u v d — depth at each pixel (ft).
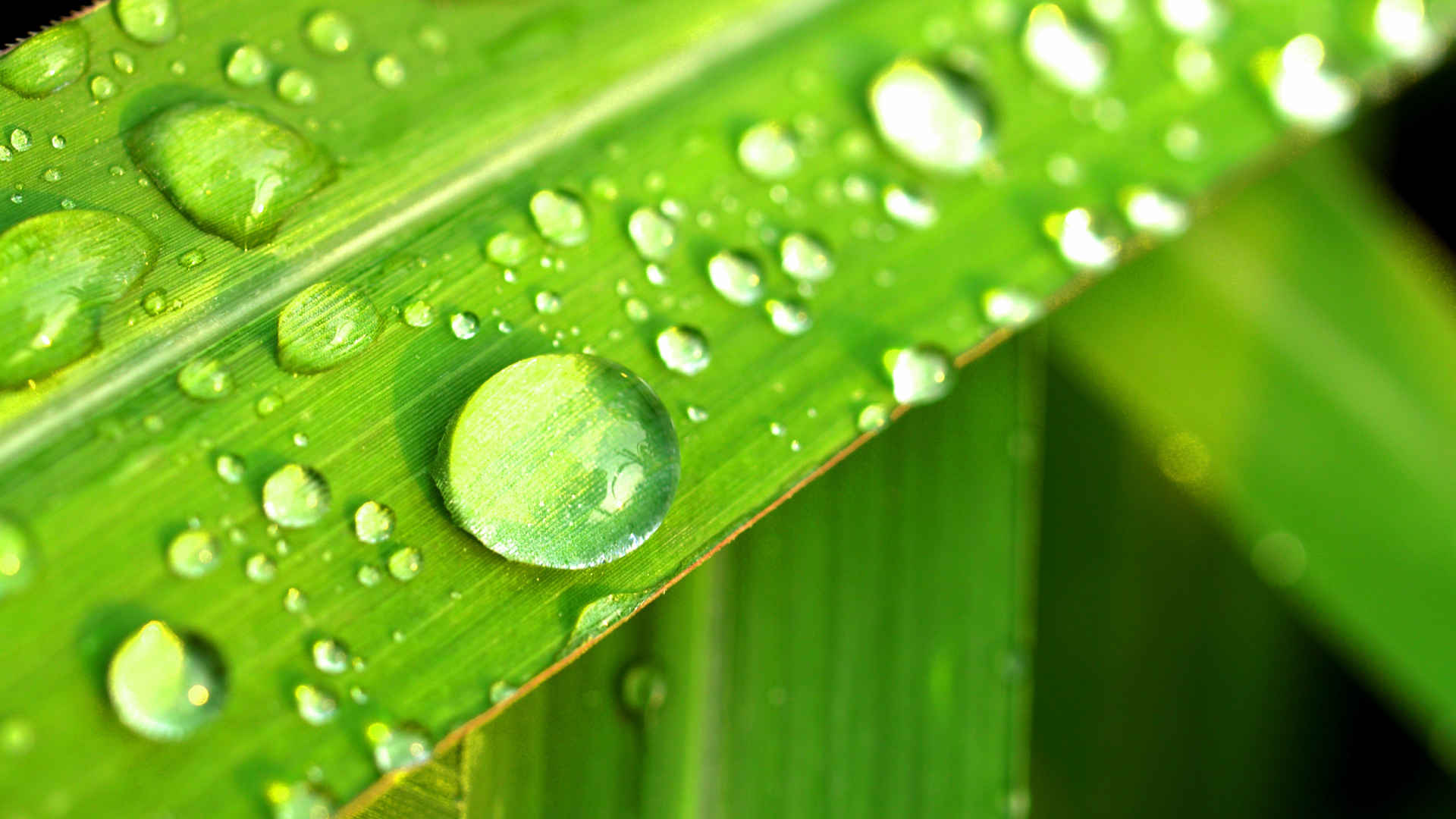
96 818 0.24
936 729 0.27
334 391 0.25
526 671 0.24
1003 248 0.26
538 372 0.25
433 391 0.25
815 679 0.27
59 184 0.25
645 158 0.26
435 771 0.26
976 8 0.27
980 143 0.27
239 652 0.24
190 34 0.26
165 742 0.24
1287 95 0.27
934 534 0.27
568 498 0.25
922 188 0.27
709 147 0.26
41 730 0.24
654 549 0.25
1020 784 0.27
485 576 0.25
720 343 0.26
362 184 0.26
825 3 0.27
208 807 0.24
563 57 0.26
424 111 0.26
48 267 0.25
